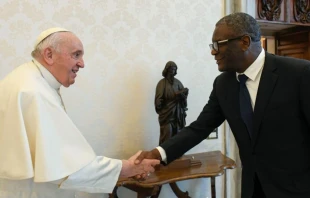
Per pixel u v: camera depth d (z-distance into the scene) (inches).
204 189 94.3
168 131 76.2
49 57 49.8
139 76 83.8
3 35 69.9
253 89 53.7
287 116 49.3
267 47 127.6
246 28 50.5
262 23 106.3
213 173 74.2
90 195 78.7
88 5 76.9
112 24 79.7
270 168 51.8
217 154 88.7
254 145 52.7
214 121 64.6
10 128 44.8
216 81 63.0
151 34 84.7
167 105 76.9
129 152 83.8
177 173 73.6
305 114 48.3
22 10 71.1
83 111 77.9
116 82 81.2
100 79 79.3
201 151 93.4
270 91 50.4
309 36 114.3
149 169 59.0
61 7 74.4
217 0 93.3
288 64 50.6
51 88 50.8
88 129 78.7
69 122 48.1
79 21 76.2
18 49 71.4
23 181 47.5
